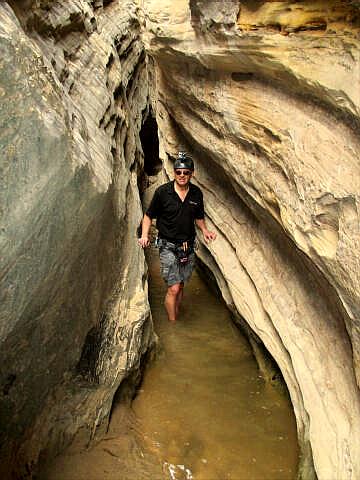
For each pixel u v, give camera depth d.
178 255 4.49
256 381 4.00
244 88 3.70
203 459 3.22
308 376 3.05
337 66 2.46
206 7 3.60
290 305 3.54
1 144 1.92
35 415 2.74
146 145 10.73
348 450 2.49
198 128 4.96
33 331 2.45
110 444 3.22
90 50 4.80
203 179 5.43
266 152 3.35
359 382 2.49
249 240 4.35
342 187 2.44
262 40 2.97
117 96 5.70
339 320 2.98
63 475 2.88
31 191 2.03
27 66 2.17
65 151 2.26
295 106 3.05
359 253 2.30
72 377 3.09
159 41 4.87
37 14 3.31
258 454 3.26
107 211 3.34
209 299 5.43
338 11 2.47
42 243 2.18
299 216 2.85
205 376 4.08
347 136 2.56
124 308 3.79
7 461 2.49
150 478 3.03
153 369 4.16
